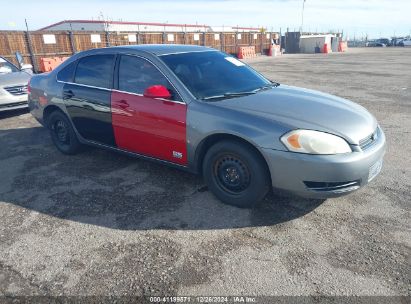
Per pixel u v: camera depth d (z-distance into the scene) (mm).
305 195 2916
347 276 2391
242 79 3977
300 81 12703
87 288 2346
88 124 4391
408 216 3129
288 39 43031
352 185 2896
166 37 24984
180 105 3395
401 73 14828
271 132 2895
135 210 3363
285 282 2350
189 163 3494
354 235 2867
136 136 3848
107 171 4348
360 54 33156
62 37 18656
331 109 3266
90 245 2826
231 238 2871
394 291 2238
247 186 3178
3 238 2969
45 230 3072
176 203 3469
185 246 2777
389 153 4762
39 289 2354
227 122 3072
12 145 5578
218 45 29844
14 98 7242
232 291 2281
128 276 2447
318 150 2771
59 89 4633
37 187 3951
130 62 3891
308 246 2738
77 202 3564
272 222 3092
